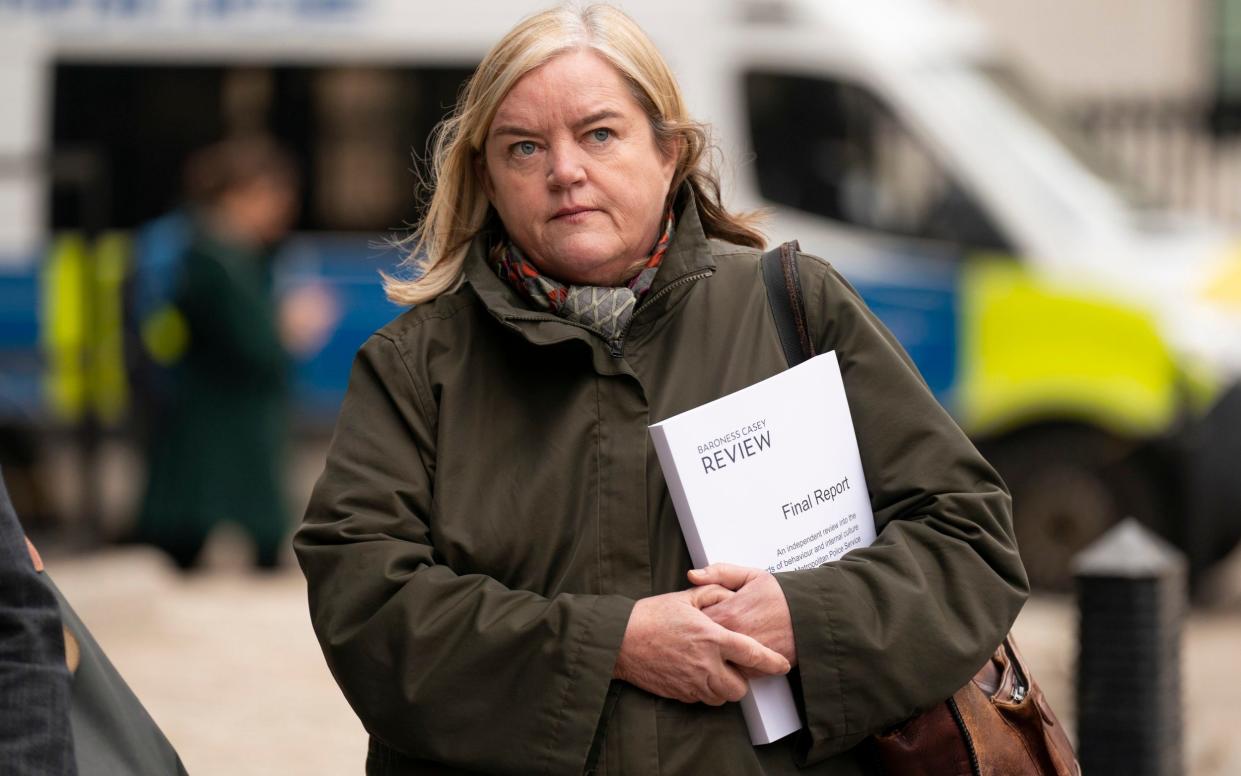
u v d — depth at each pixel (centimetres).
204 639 2036
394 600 709
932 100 2489
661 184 759
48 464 2778
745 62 2539
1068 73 3834
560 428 731
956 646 709
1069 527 2341
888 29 2552
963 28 2609
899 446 742
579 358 737
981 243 2427
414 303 782
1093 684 1211
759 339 753
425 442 742
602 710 697
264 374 2523
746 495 722
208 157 2805
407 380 747
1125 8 3825
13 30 2844
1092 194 2425
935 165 2466
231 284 2483
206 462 2517
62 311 2758
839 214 2502
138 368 2631
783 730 712
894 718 708
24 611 605
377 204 2780
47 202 2786
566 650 694
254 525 2528
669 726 705
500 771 699
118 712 681
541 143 741
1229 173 3441
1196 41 3784
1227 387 2275
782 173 2525
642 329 749
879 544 725
